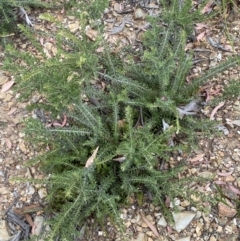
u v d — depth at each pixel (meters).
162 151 0.54
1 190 0.58
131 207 0.56
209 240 0.54
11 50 0.53
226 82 0.63
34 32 0.65
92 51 0.54
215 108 0.61
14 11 0.68
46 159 0.55
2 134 0.62
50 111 0.58
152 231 0.55
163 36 0.61
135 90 0.58
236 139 0.59
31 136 0.60
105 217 0.56
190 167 0.58
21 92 0.64
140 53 0.65
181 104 0.58
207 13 0.69
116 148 0.54
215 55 0.65
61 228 0.51
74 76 0.49
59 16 0.69
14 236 0.56
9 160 0.60
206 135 0.59
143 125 0.57
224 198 0.56
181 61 0.55
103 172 0.55
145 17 0.64
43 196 0.58
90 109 0.54
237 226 0.55
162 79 0.55
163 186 0.54
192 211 0.55
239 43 0.66
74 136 0.56
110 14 0.69
